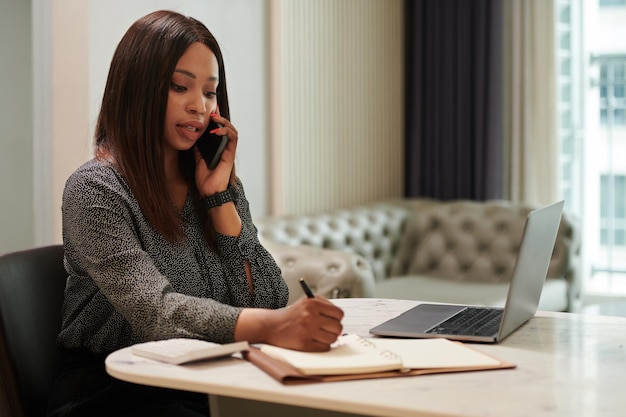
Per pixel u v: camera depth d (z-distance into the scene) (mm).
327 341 1848
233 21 5105
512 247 5715
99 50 4363
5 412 2156
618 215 6801
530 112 6363
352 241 5617
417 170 6617
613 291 6664
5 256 2352
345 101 6020
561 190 6406
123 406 2275
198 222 2482
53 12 4168
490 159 6363
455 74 6535
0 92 5781
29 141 5797
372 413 1556
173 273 2344
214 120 2484
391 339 2029
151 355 1836
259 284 2514
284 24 5461
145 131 2311
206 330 1978
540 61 6328
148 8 4621
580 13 6594
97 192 2199
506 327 2072
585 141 6648
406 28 6723
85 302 2305
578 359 1896
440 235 5938
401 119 6637
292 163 5578
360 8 6125
